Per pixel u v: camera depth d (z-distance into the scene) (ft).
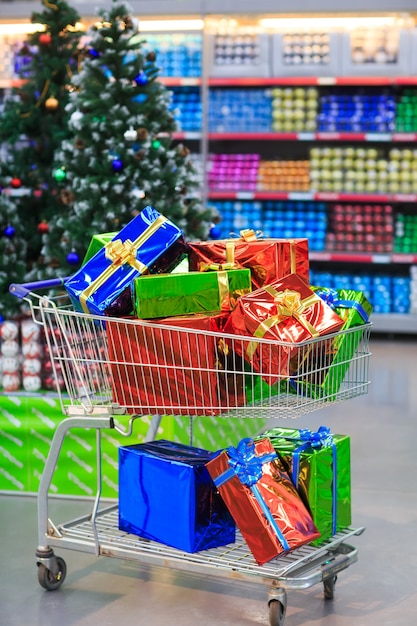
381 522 14.02
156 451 11.58
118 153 16.33
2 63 27.17
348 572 12.23
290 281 10.66
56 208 17.81
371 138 27.63
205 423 15.74
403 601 11.37
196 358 10.43
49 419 14.96
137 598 11.48
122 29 17.06
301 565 10.81
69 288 10.94
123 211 16.07
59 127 17.99
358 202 28.96
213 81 28.12
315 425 19.07
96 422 11.07
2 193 17.25
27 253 17.90
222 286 10.80
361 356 11.44
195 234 16.96
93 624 10.79
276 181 28.35
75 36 18.43
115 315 10.94
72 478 14.98
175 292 10.59
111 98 16.49
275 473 10.66
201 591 11.67
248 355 10.19
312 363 10.43
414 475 16.19
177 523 11.04
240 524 10.42
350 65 27.58
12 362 15.35
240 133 28.30
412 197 27.66
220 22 28.37
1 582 11.96
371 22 28.07
